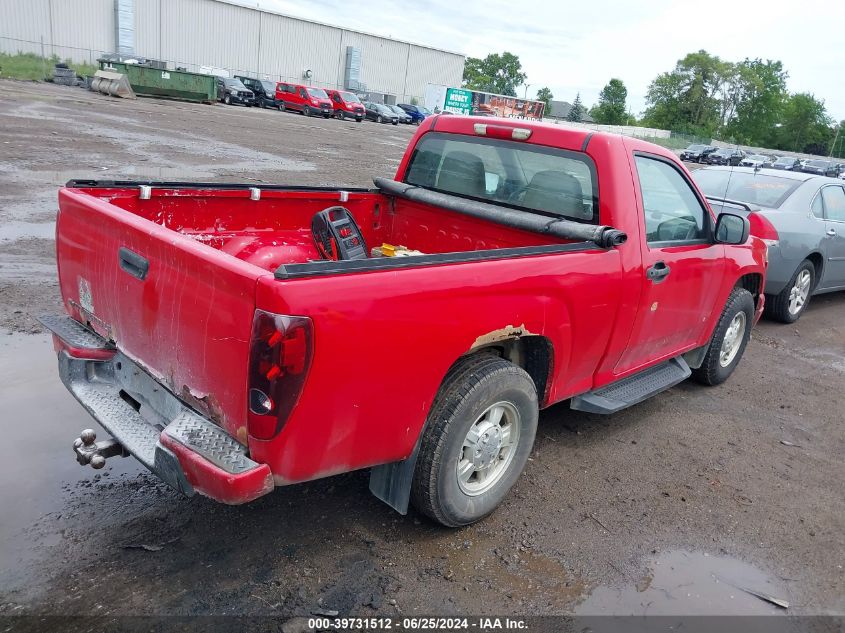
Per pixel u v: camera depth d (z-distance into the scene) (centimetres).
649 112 10838
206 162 1559
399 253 465
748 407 568
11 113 2134
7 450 386
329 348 256
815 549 374
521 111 7306
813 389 625
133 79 3869
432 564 326
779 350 733
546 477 420
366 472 402
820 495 435
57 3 5688
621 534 369
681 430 509
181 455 264
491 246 461
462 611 298
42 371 489
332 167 1794
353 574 314
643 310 426
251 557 318
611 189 392
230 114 3431
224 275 255
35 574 294
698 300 495
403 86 8312
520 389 347
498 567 330
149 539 324
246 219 455
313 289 249
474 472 351
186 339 279
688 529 381
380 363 276
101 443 315
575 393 414
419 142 509
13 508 337
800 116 11194
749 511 406
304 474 274
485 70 14562
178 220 421
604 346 409
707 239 491
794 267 786
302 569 313
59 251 364
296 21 7112
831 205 855
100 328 341
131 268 304
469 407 319
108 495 355
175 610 281
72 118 2189
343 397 269
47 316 377
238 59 6831
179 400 297
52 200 1020
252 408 254
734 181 851
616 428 501
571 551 349
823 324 859
